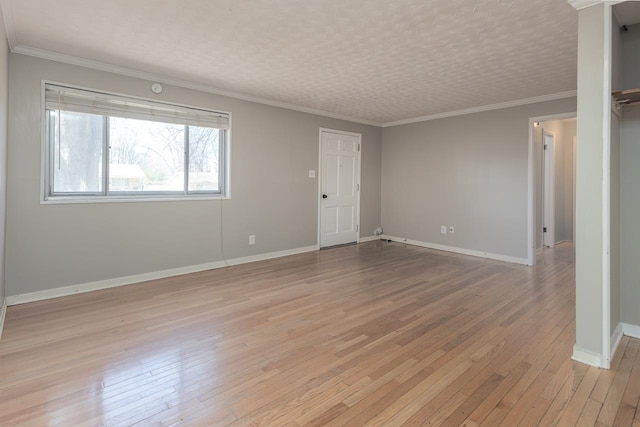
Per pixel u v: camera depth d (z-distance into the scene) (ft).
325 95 15.44
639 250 7.93
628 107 7.88
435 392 6.14
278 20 8.66
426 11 8.17
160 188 13.57
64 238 11.27
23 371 6.71
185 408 5.68
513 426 5.28
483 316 9.62
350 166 20.53
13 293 10.40
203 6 8.04
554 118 15.08
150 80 12.78
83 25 8.99
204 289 11.96
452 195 18.71
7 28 9.05
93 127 11.94
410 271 14.52
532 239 15.78
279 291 11.78
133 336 8.29
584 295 7.08
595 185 6.89
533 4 7.82
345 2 7.80
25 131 10.46
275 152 16.84
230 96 15.06
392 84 13.71
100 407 5.67
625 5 6.89
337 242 20.10
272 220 16.90
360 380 6.51
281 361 7.19
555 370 6.84
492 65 11.59
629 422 5.35
